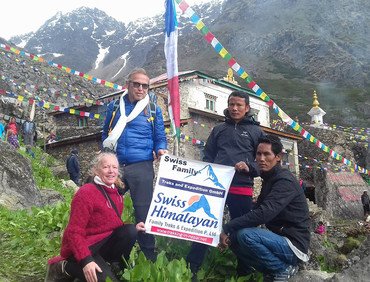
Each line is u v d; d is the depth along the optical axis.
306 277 2.31
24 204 4.29
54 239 2.80
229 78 14.30
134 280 1.99
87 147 11.18
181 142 10.77
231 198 2.47
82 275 1.96
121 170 2.24
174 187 2.26
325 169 14.17
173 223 2.22
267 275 2.27
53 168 8.97
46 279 2.06
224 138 2.53
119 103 2.45
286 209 2.23
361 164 17.41
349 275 2.12
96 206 1.99
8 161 4.45
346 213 13.95
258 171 2.38
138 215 2.30
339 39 89.12
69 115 13.43
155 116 2.43
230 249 2.39
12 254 2.63
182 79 11.78
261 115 14.66
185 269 2.12
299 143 16.47
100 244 2.00
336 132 16.22
